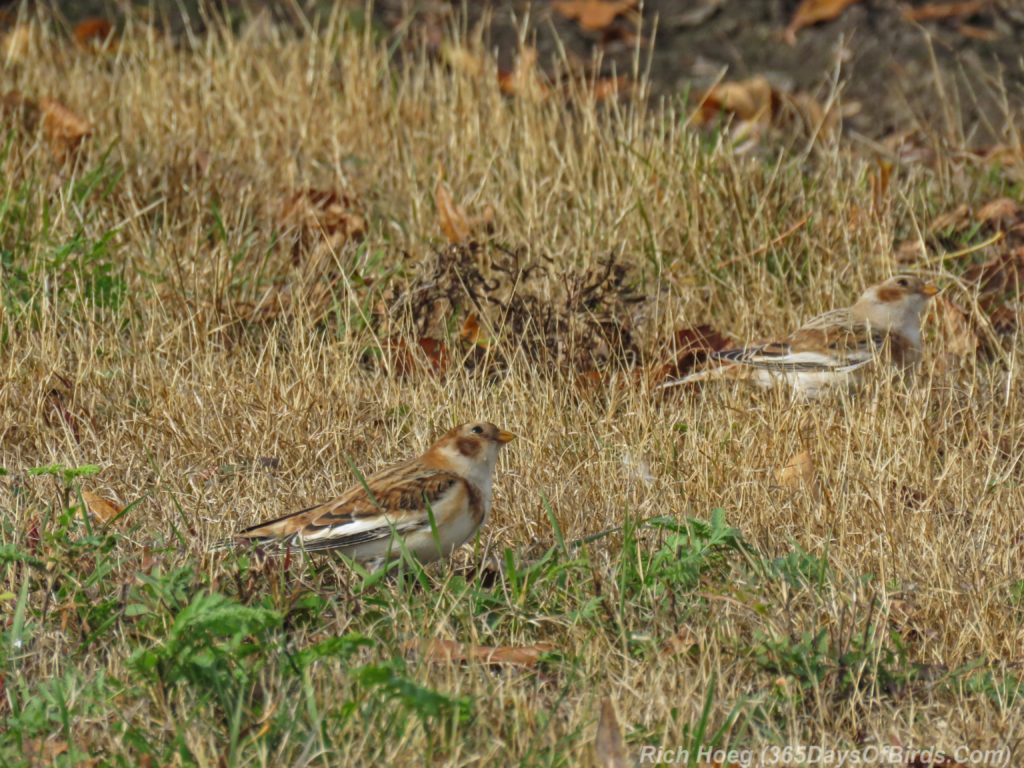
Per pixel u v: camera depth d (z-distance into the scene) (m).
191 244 12.98
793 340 11.74
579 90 17.64
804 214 13.98
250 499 9.34
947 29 19.36
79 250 12.62
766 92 17.34
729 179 14.02
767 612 7.81
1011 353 11.86
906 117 17.62
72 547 8.03
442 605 7.98
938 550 8.70
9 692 7.01
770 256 13.63
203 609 6.84
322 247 12.85
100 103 15.87
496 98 16.31
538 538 9.13
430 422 10.49
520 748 6.61
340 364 11.09
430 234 13.85
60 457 9.84
